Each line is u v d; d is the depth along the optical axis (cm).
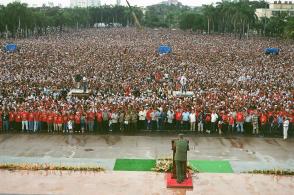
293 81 4506
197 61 6297
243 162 2114
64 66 5519
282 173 1644
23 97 3466
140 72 5031
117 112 2816
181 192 1423
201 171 1780
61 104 3041
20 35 13138
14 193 1401
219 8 14738
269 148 2420
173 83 4291
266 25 13650
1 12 12706
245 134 2762
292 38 10588
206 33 15438
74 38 12231
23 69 5203
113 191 1431
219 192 1425
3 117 2784
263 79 4669
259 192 1425
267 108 2944
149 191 1433
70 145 2456
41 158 2159
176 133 2781
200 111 2841
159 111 2844
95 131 2809
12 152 2284
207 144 2495
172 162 1680
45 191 1423
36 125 2794
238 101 3216
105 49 8156
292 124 2739
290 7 17500
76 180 1534
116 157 2195
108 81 4353
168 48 7138
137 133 2778
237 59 6656
